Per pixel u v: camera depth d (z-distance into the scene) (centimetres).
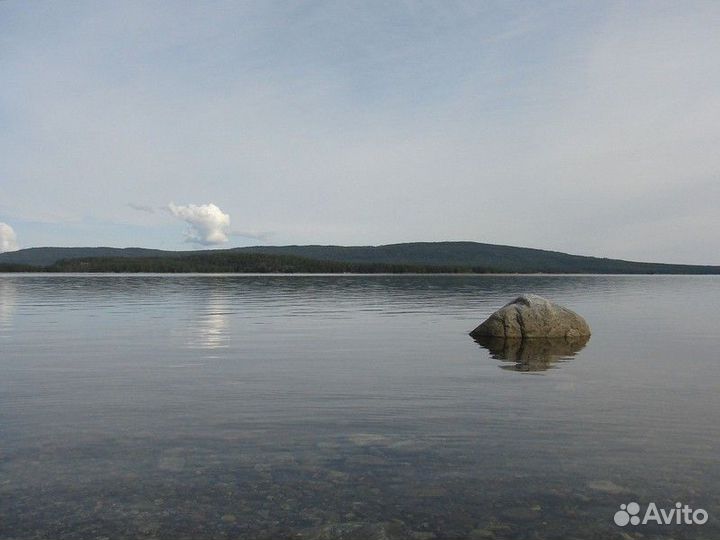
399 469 674
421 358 1493
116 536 520
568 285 8150
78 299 4066
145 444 761
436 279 11119
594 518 557
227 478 648
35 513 561
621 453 727
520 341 1856
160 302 3775
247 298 4300
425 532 530
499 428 834
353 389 1101
